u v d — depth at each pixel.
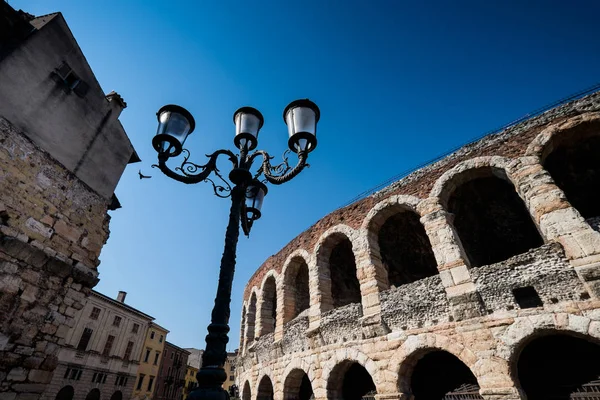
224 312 4.81
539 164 11.50
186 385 64.81
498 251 17.75
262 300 24.20
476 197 16.56
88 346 37.16
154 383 49.75
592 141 13.21
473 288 11.12
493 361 9.83
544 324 9.27
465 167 13.62
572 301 9.11
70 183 10.73
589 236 9.44
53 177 10.12
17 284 8.58
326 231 18.66
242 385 24.33
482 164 13.14
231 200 6.02
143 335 46.50
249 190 8.39
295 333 17.83
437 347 11.19
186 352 63.47
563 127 11.73
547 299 9.58
